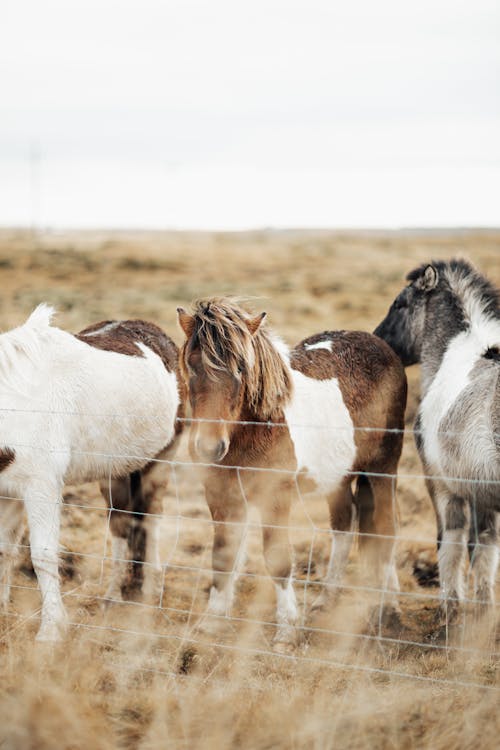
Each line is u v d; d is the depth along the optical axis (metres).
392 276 26.53
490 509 5.01
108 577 6.16
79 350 5.46
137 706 3.86
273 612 5.57
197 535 7.19
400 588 6.21
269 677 4.18
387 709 3.71
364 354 6.02
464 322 5.87
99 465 5.59
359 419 5.68
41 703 3.68
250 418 4.82
